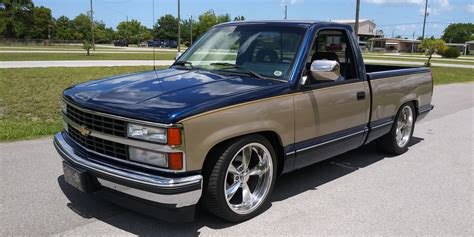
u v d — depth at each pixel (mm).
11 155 5629
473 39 132375
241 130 3508
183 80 3990
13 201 4137
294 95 4004
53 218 3789
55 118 8578
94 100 3564
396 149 6160
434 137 7559
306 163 4406
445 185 4984
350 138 4875
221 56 4668
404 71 5945
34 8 93875
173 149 3123
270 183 4004
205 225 3734
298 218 3941
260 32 4605
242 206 3822
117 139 3342
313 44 4367
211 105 3309
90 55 36125
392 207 4277
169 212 3291
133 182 3197
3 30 88750
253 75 4137
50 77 16516
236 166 3764
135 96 3527
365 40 89875
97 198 4246
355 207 4246
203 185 3500
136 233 3555
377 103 5312
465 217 4082
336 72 4004
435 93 14906
